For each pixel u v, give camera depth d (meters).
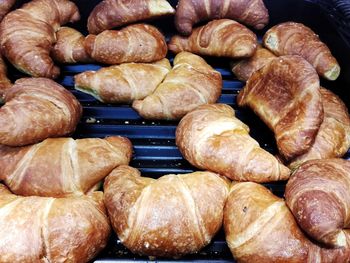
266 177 0.27
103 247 0.25
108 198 0.26
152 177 0.31
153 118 0.35
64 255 0.23
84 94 0.37
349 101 0.35
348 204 0.24
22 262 0.22
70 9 0.41
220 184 0.27
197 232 0.24
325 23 0.41
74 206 0.25
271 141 0.34
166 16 0.39
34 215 0.23
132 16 0.37
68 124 0.31
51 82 0.32
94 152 0.29
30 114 0.28
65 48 0.38
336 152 0.30
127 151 0.31
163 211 0.24
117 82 0.35
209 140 0.29
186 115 0.32
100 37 0.37
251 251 0.23
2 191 0.27
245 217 0.24
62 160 0.28
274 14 0.43
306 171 0.25
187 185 0.26
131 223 0.24
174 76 0.36
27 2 0.42
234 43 0.37
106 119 0.35
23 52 0.36
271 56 0.39
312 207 0.22
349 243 0.23
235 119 0.31
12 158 0.28
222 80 0.39
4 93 0.33
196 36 0.40
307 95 0.29
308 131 0.28
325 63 0.36
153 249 0.24
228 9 0.39
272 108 0.32
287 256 0.23
